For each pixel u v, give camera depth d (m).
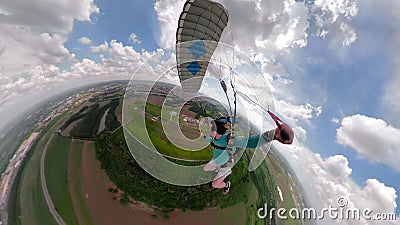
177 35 7.66
